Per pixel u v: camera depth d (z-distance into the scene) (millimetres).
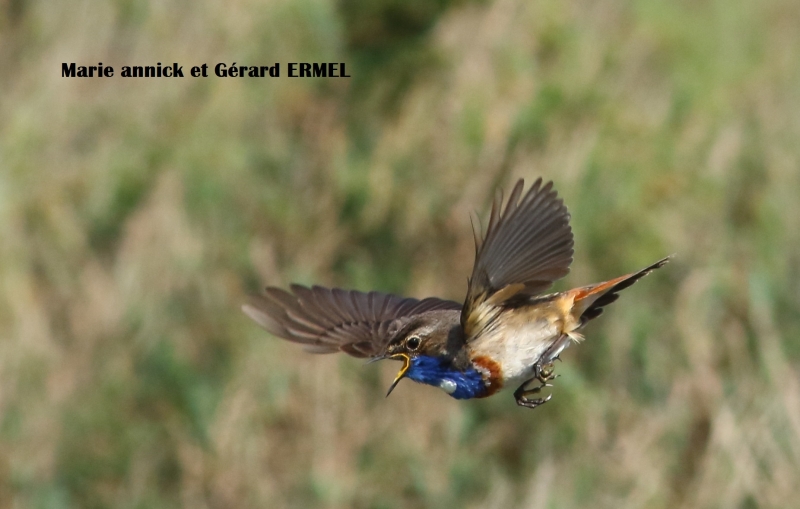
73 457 16984
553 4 18750
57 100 18953
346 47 19234
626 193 17328
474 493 16547
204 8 19172
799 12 19375
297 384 17172
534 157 17703
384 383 17219
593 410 16516
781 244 17469
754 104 18359
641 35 18703
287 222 18203
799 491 15820
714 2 19328
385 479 16688
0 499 16797
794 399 16359
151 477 16875
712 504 15867
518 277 8305
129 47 19344
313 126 18844
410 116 18375
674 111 18141
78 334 17625
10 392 17219
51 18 19641
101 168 18406
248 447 16844
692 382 16703
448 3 19281
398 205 18062
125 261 17859
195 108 18781
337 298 9906
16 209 18172
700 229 17438
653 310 17109
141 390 17344
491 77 18328
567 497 16047
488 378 8820
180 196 18062
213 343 17625
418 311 9789
